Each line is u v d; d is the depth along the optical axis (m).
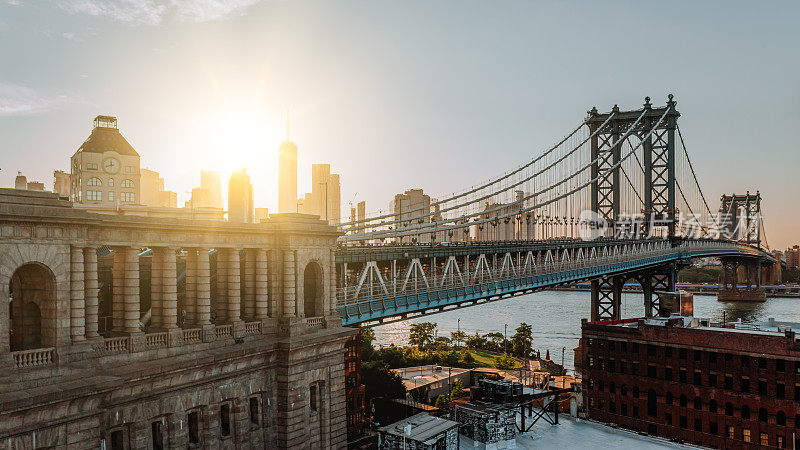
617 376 95.75
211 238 48.81
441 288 86.62
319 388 57.69
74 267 38.97
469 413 69.25
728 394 84.00
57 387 35.69
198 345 46.84
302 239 56.97
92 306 40.56
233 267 51.34
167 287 45.72
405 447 58.56
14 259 35.84
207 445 46.69
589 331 100.06
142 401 41.97
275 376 53.47
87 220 39.25
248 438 50.50
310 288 61.47
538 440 72.25
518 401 76.12
